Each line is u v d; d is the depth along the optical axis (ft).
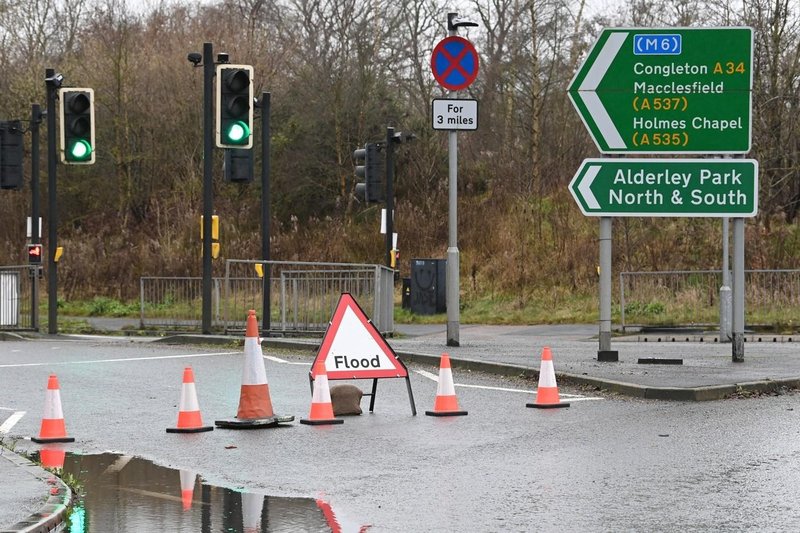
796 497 63.52
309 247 319.88
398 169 349.41
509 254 288.30
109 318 264.52
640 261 274.77
